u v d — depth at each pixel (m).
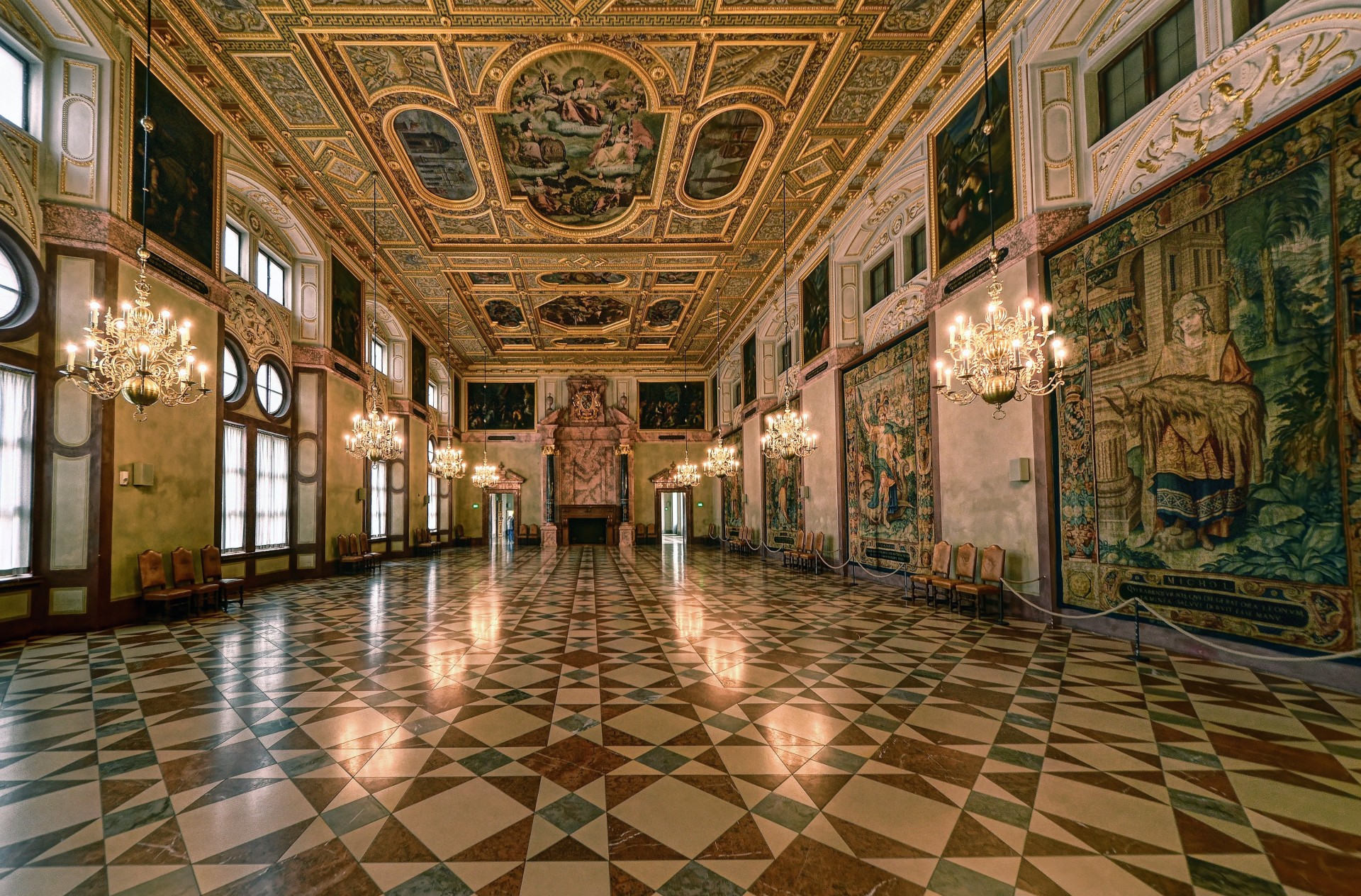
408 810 3.14
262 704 4.82
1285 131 5.07
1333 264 4.74
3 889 2.48
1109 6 6.91
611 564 16.95
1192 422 5.82
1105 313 6.76
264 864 2.66
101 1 7.25
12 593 6.96
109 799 3.26
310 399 13.09
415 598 10.45
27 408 7.23
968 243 8.84
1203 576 5.76
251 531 11.22
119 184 7.65
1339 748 3.76
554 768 3.63
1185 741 3.92
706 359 25.97
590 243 14.43
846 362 13.18
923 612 8.78
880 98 9.48
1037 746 3.88
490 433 26.08
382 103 9.40
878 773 3.54
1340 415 4.70
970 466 8.88
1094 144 7.22
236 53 8.27
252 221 11.33
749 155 10.97
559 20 7.79
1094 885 2.47
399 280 16.23
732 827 2.96
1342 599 4.70
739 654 6.41
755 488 19.81
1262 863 2.62
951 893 2.43
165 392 7.09
